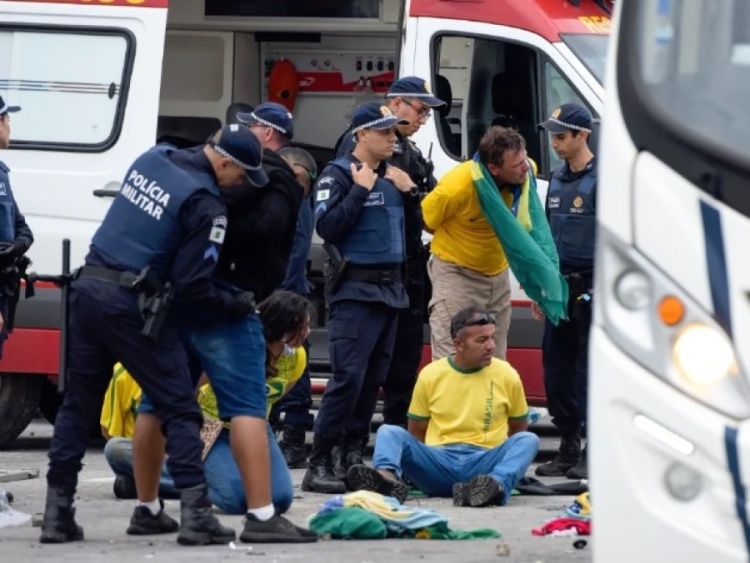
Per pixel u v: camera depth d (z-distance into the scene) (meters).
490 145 34.53
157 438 27.58
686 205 17.66
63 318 26.70
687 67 18.28
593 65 39.12
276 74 48.09
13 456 40.53
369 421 35.06
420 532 27.81
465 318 33.00
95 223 39.94
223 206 25.83
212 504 30.73
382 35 47.75
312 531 27.30
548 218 36.59
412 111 35.25
